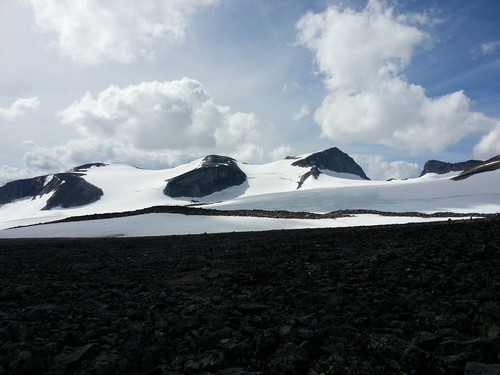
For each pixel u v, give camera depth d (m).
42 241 37.62
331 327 5.97
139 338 6.10
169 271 14.52
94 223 63.28
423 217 72.56
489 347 4.60
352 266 12.23
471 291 7.75
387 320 6.26
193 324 6.90
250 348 5.39
